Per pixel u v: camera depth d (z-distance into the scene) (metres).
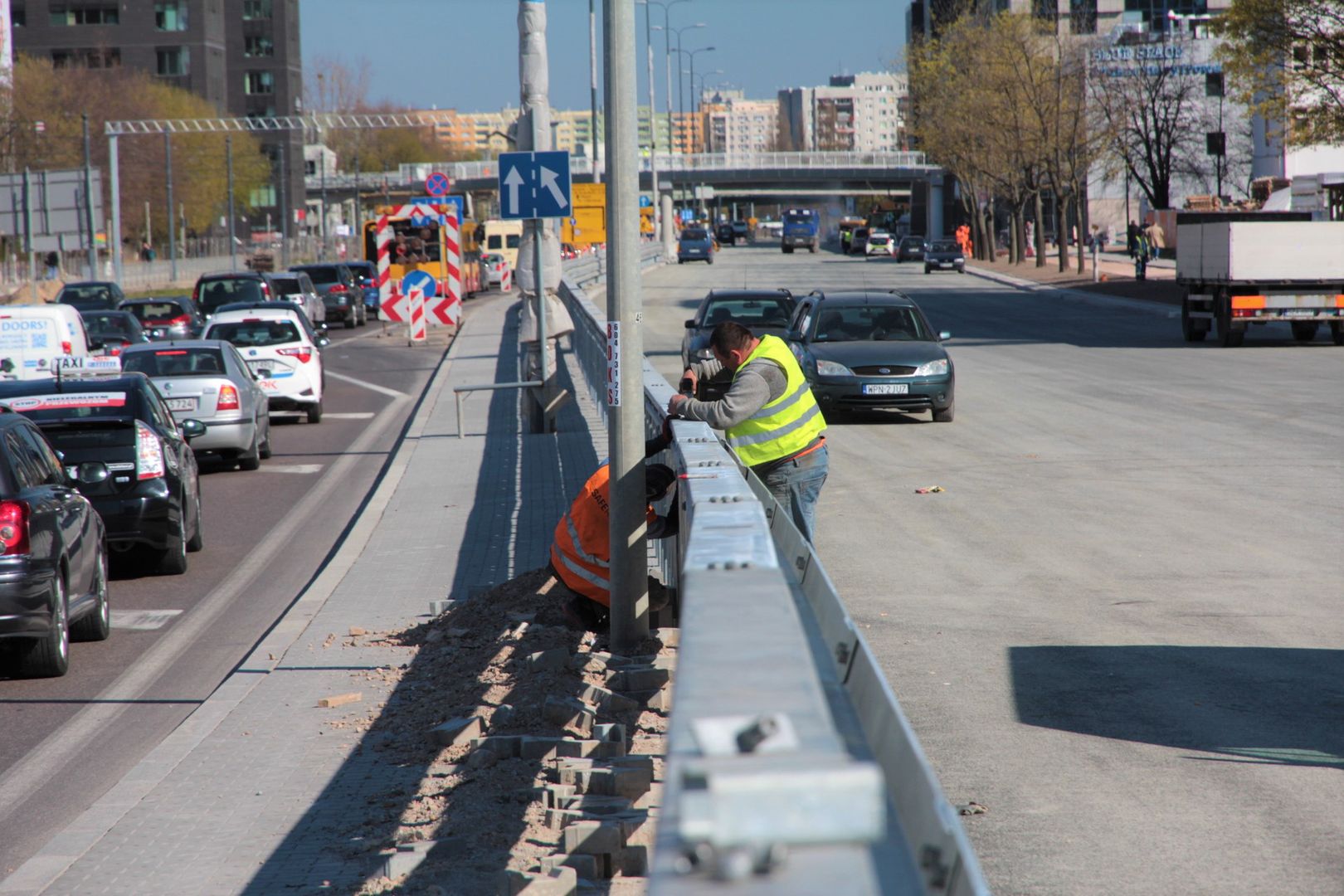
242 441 27.17
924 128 124.81
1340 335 47.09
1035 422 28.70
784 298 35.22
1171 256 120.75
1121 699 10.52
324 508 23.22
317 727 10.62
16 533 12.81
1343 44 61.09
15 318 33.06
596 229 98.94
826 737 2.16
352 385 45.19
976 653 11.95
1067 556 16.06
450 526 19.53
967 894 2.41
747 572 3.81
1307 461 22.84
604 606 12.80
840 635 4.23
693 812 1.89
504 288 113.25
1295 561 15.55
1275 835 7.74
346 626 14.05
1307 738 9.51
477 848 7.70
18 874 7.89
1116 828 7.91
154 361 27.58
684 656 2.75
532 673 11.20
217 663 13.61
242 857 8.00
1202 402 31.44
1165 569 15.25
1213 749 9.31
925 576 15.13
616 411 11.82
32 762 10.55
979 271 110.62
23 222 75.75
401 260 67.81
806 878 1.88
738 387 12.95
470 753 9.55
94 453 17.52
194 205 156.62
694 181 198.00
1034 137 101.94
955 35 116.81
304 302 65.88
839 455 24.75
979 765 9.09
